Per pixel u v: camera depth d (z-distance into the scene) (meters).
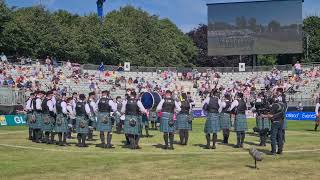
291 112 31.77
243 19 40.31
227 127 15.14
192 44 68.19
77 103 14.03
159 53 57.72
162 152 12.82
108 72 40.12
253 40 40.28
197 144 14.98
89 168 9.91
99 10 54.59
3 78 29.98
